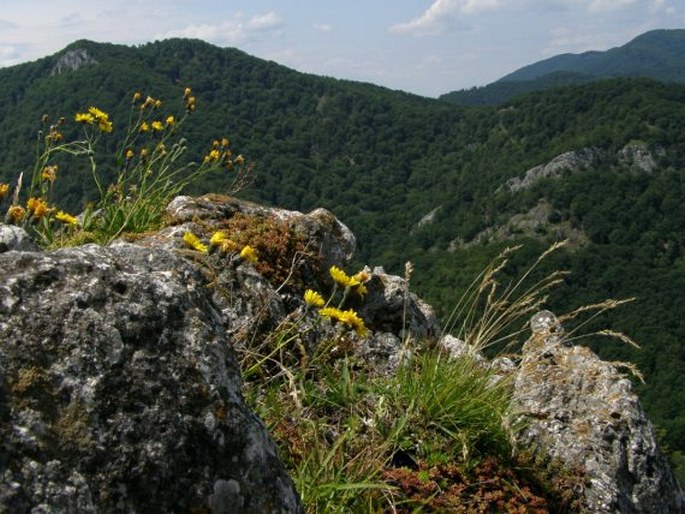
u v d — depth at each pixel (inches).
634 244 4537.4
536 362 184.7
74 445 74.4
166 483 79.1
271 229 216.5
